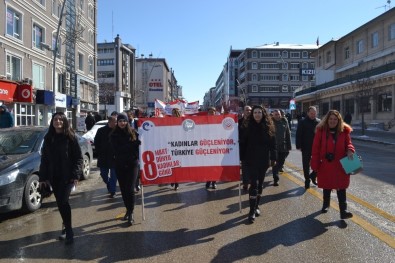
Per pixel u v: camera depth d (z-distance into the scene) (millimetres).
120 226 6566
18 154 7965
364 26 47250
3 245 5723
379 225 6246
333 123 6633
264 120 6684
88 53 43031
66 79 35156
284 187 9547
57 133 5848
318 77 60312
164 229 6320
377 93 36875
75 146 5895
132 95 92375
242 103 98562
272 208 7473
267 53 113625
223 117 7148
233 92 140750
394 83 34719
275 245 5434
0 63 23531
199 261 4934
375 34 45906
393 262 4770
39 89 28688
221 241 5656
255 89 113375
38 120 29422
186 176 7086
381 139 26625
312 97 58375
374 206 7465
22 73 26547
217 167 7094
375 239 5590
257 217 6867
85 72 42031
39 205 7895
